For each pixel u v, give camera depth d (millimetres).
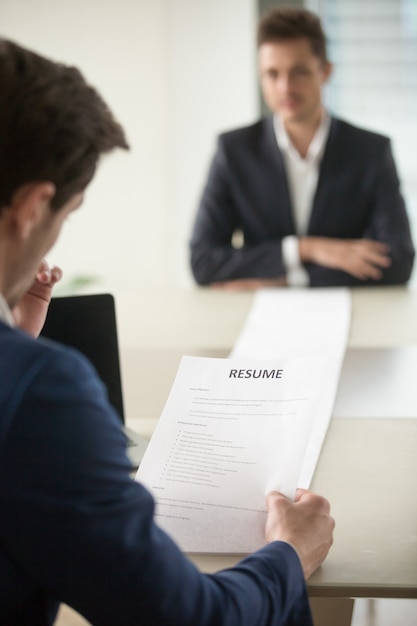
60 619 1379
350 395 1862
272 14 3109
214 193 3285
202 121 4551
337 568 1119
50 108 846
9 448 798
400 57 4477
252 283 3068
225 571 965
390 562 1134
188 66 4512
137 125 4582
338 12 4457
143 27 4508
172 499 1211
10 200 849
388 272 3055
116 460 843
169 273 4680
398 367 2070
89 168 897
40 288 1220
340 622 1467
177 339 2393
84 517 813
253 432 1252
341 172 3219
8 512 812
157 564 856
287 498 1161
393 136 4539
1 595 875
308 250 3061
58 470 806
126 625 874
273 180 3246
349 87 4516
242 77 4500
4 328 851
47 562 835
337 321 2490
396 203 3199
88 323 1589
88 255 4688
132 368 2133
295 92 3105
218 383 1334
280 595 964
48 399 808
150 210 4637
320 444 1567
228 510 1183
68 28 4547
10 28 4570
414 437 1603
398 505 1310
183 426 1301
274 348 2240
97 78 4570
